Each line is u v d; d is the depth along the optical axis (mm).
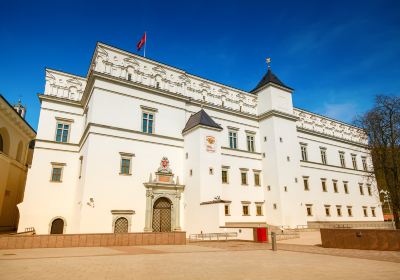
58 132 34375
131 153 31797
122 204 30016
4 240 17469
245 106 44406
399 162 36688
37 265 11742
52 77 35438
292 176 41812
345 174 54469
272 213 40156
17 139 41938
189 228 32031
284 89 45500
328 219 48656
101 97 31438
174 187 33500
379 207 57906
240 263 12742
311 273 10297
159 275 9820
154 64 36406
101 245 19656
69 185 33188
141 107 33844
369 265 12133
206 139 33344
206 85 41031
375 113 38656
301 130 49875
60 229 31750
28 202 30844
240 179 40156
